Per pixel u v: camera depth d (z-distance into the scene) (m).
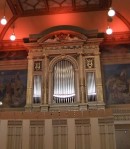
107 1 15.14
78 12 16.19
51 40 15.81
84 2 15.48
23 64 16.34
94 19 16.30
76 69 15.24
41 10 16.05
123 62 15.83
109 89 15.26
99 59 15.49
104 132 9.89
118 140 13.65
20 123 10.26
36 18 16.45
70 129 10.06
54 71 15.40
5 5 15.27
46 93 14.78
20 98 15.53
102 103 14.27
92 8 15.87
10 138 10.04
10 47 16.78
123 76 15.48
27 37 16.64
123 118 14.14
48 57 15.70
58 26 15.80
